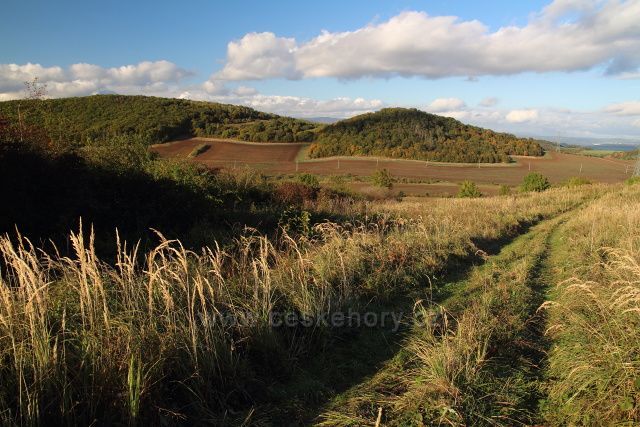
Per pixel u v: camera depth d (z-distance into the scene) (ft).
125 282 14.49
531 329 17.63
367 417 11.46
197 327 13.39
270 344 14.32
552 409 12.00
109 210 29.78
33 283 11.13
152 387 11.10
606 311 14.58
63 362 10.59
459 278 25.90
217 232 31.19
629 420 10.60
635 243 27.81
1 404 9.66
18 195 23.43
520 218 51.90
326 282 19.43
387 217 44.16
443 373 12.68
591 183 123.54
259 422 11.28
